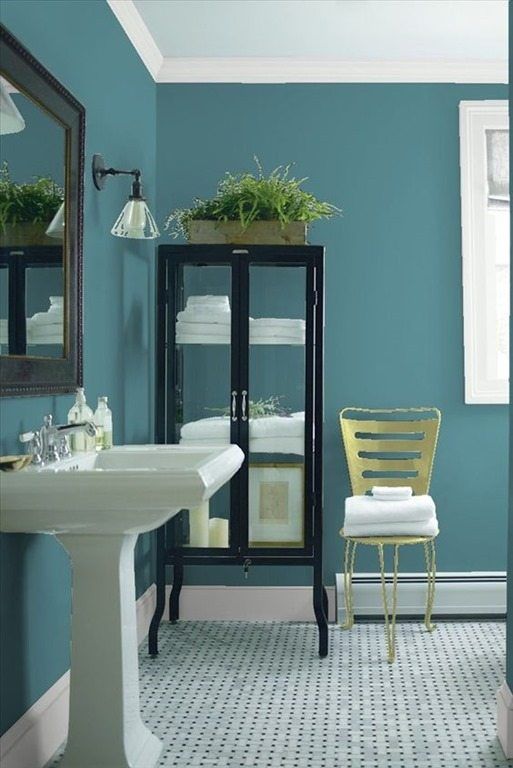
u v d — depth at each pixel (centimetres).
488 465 495
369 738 324
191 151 498
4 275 269
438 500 495
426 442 478
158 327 434
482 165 494
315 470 429
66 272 328
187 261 432
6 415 280
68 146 329
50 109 308
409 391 496
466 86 496
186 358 434
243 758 307
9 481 245
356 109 497
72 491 244
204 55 485
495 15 431
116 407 415
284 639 452
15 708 285
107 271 400
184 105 498
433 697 365
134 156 450
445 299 496
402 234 495
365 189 496
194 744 319
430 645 437
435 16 432
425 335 496
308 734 328
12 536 283
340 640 448
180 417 434
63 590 336
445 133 496
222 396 432
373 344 496
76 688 283
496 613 486
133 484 243
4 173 270
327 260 496
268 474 430
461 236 495
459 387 495
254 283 430
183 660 418
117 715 283
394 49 475
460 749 314
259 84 497
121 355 425
